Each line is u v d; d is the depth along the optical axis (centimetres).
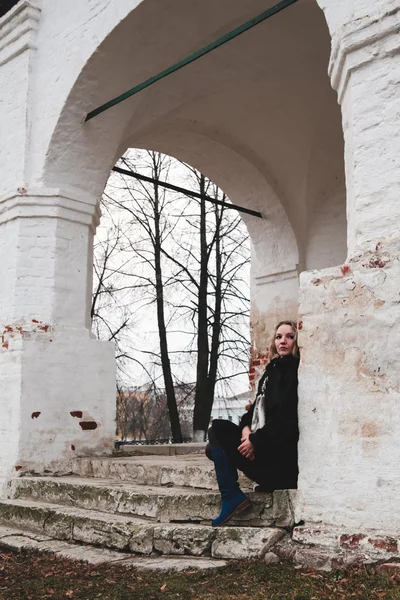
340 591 320
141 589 346
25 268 673
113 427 692
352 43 417
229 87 796
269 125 867
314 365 396
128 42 654
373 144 404
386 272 376
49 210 681
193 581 354
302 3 665
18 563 430
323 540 369
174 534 409
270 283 955
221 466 409
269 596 321
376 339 373
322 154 891
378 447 363
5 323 671
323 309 398
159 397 1647
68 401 662
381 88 406
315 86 802
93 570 390
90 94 681
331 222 925
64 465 649
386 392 365
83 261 698
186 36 674
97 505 503
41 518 507
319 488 383
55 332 663
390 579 325
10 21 745
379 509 358
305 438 394
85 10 673
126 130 762
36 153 699
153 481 529
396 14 402
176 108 797
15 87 732
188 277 1575
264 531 390
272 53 747
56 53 700
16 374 643
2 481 632
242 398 1700
